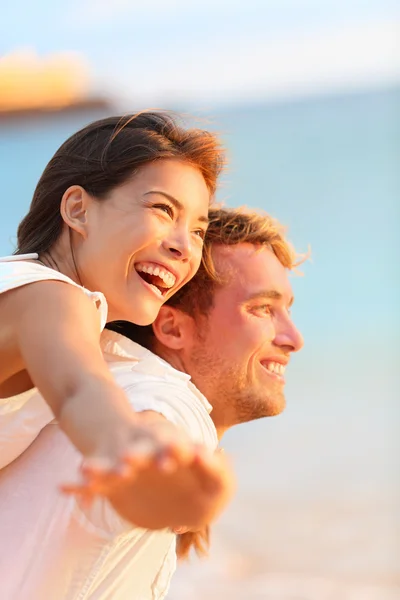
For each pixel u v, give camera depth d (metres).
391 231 15.16
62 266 2.25
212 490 1.34
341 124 23.58
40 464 2.02
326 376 10.80
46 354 1.59
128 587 2.06
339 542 6.36
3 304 1.78
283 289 2.67
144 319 2.21
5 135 26.20
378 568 5.82
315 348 11.90
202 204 2.31
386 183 17.58
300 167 19.38
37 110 26.92
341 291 13.61
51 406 1.52
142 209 2.19
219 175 2.47
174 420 1.90
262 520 6.86
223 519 6.94
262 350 2.63
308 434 8.81
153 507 1.38
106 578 2.01
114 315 2.23
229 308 2.60
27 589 1.93
